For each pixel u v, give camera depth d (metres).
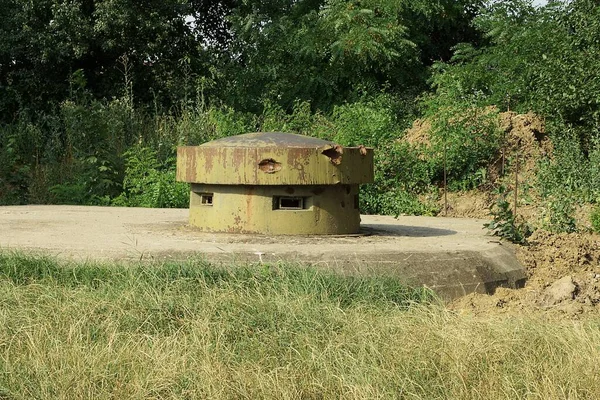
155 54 25.08
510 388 5.50
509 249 9.45
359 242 9.27
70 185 17.20
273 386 5.50
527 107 18.06
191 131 18.92
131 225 10.70
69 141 19.11
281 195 9.52
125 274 7.68
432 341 6.20
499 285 8.64
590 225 12.56
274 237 9.33
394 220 12.48
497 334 6.36
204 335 6.29
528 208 14.21
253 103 23.98
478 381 5.71
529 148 15.98
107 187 16.89
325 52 23.64
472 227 11.42
